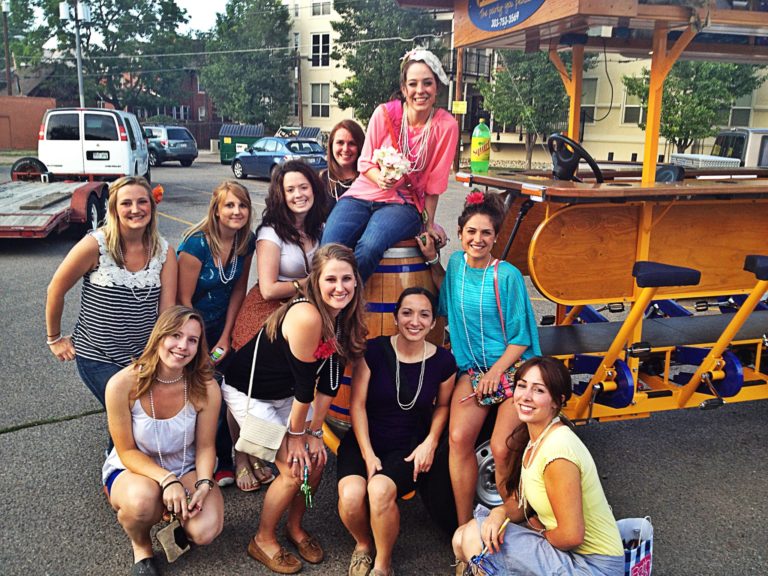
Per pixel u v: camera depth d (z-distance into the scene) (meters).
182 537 3.00
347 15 31.55
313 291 2.86
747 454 4.31
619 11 3.37
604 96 24.48
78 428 4.46
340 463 3.18
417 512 3.65
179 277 3.61
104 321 3.40
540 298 7.95
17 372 5.37
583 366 3.95
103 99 44.44
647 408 3.97
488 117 27.94
